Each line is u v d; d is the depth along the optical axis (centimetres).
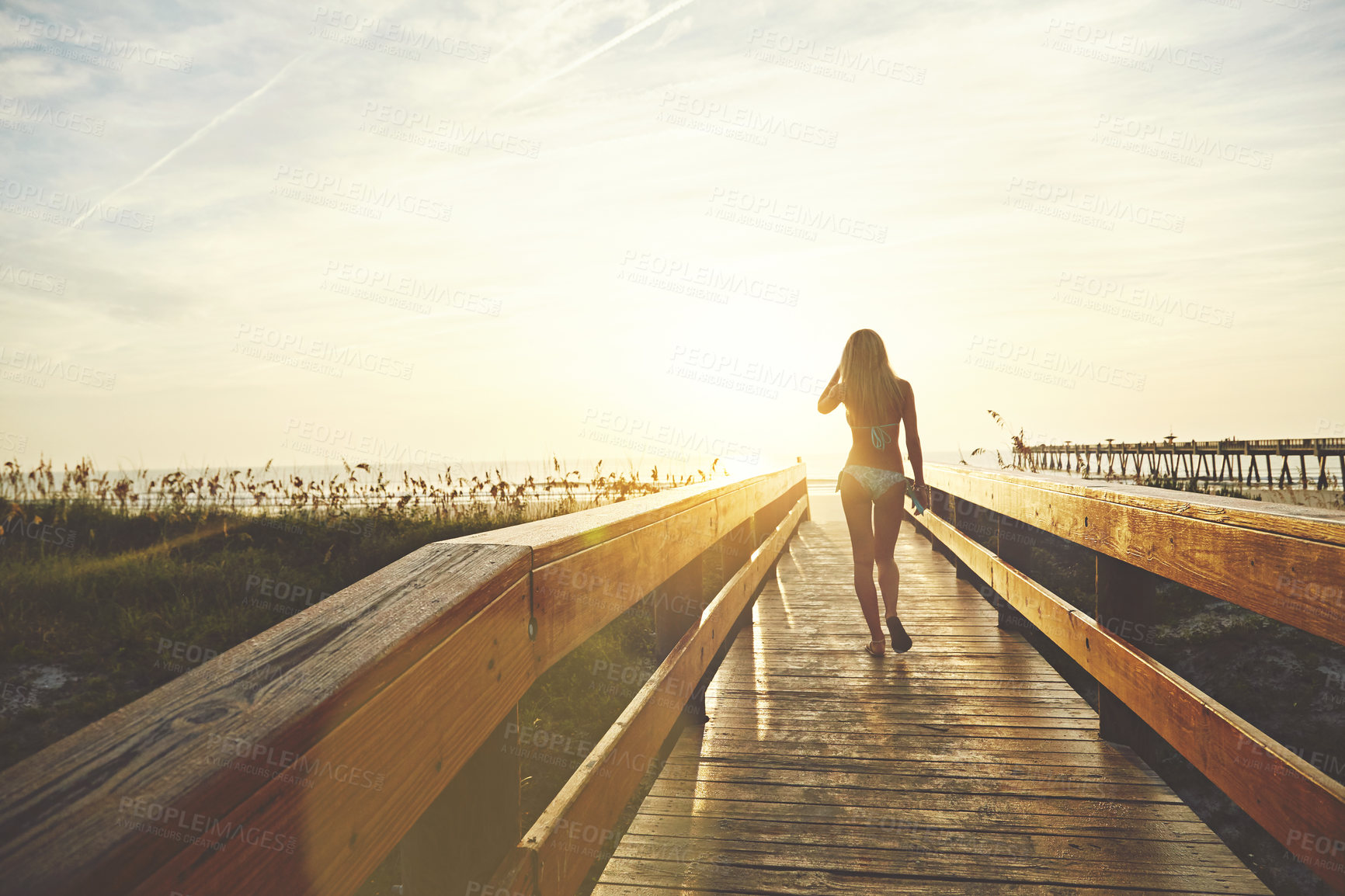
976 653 423
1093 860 210
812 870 209
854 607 550
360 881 71
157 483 829
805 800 252
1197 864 207
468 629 98
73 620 536
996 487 446
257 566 659
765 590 626
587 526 159
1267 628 557
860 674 389
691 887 203
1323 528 132
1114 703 290
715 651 330
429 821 105
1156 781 258
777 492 681
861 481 413
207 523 794
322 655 75
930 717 324
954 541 608
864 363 424
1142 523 228
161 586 602
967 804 245
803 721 324
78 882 41
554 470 920
